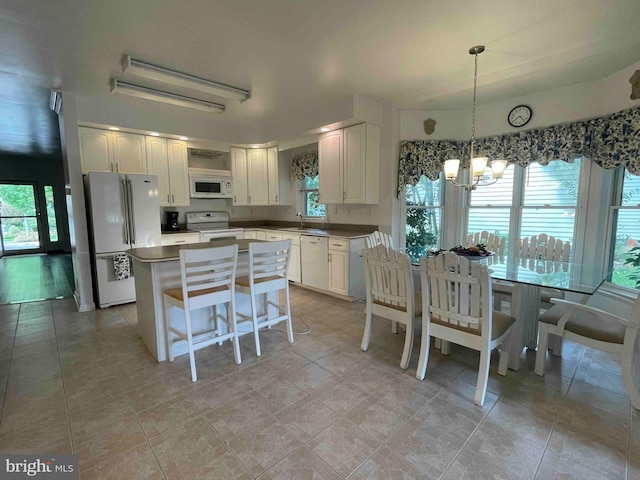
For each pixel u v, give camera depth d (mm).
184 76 3064
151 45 2523
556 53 2721
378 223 4316
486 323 1971
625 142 2809
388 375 2350
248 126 5156
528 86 3283
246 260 3133
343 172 4219
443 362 2551
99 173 3709
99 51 2611
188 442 1695
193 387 2209
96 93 3562
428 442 1682
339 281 4129
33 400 2061
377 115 4000
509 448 1636
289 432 1765
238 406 1994
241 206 6125
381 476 1476
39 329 3217
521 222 3764
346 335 3076
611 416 1877
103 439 1719
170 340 2584
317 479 1461
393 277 2459
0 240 7562
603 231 3154
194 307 2348
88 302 3789
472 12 2109
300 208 5699
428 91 3627
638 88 2715
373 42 2500
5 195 7820
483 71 3070
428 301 2238
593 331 2062
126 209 3887
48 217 8281
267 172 5641
